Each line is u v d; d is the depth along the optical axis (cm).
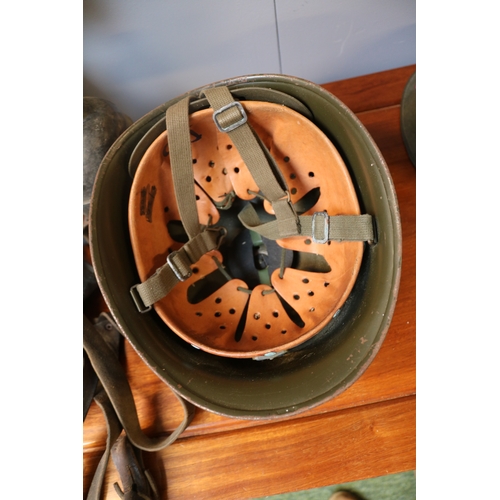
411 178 87
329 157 65
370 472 81
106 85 87
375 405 82
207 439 82
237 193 74
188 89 91
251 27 78
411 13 80
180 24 75
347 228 61
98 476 75
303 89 63
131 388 84
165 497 81
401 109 85
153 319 69
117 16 71
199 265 75
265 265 81
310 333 62
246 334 72
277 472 81
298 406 61
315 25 80
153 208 70
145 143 65
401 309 83
